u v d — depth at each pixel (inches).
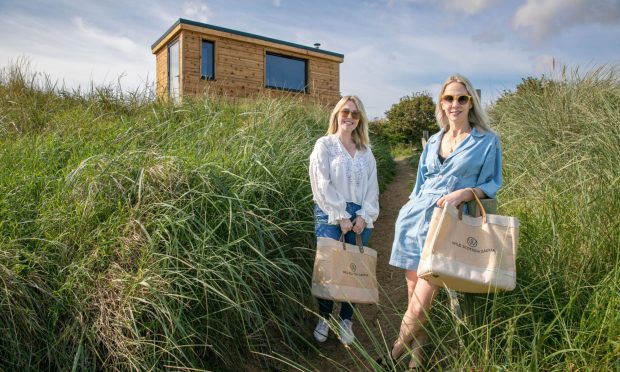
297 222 156.9
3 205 128.0
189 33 495.8
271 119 241.8
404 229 122.9
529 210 150.3
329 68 615.8
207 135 197.6
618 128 183.9
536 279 118.1
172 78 532.1
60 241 120.7
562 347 96.9
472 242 105.0
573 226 128.0
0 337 100.9
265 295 139.6
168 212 128.6
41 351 105.1
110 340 104.8
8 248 112.7
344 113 142.6
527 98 301.4
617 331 90.4
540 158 198.2
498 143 118.6
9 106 253.6
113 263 116.0
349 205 138.5
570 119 236.2
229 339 123.7
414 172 407.2
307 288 152.6
